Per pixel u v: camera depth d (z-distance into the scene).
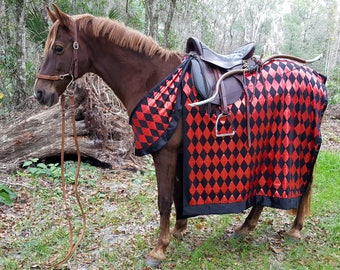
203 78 2.54
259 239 3.18
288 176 2.69
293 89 2.68
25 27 8.16
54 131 5.12
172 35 12.97
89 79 5.39
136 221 3.56
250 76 2.65
